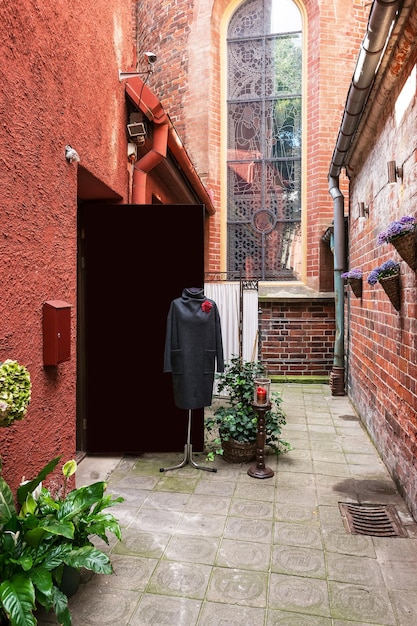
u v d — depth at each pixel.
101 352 4.44
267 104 9.09
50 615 2.28
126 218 4.39
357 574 2.62
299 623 2.22
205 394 4.12
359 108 4.59
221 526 3.15
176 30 9.25
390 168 3.81
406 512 3.40
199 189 7.09
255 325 6.74
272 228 9.09
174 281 4.41
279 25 9.01
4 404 1.80
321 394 7.43
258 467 4.06
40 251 2.65
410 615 2.29
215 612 2.29
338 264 7.42
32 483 2.23
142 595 2.42
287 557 2.78
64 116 2.93
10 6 2.28
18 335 2.43
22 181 2.44
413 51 3.35
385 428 4.35
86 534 2.39
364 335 5.75
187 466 4.25
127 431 4.45
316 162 8.55
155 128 4.59
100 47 3.59
